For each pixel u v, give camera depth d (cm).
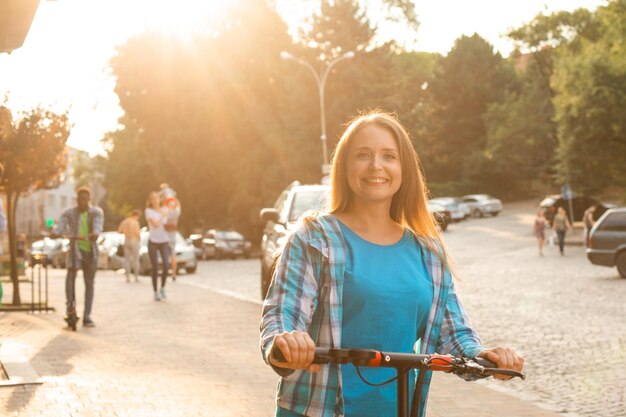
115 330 1287
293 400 300
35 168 1628
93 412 717
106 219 9281
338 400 295
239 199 5669
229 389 823
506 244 4466
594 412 760
